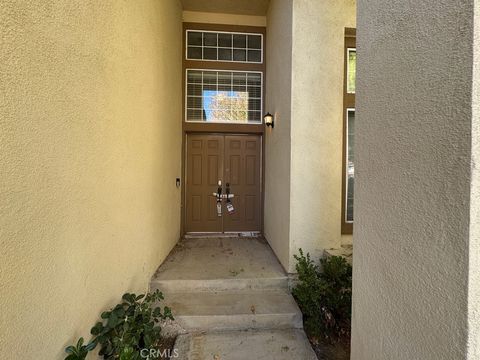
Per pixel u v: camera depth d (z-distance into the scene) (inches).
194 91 182.1
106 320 67.8
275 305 101.2
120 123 78.5
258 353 83.3
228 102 183.6
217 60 181.8
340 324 96.8
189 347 85.7
